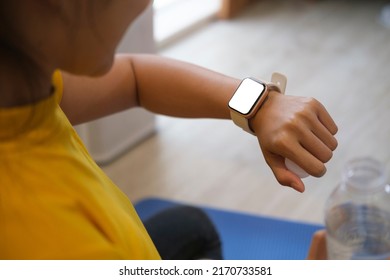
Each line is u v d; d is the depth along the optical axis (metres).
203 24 3.29
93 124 2.09
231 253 1.59
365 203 1.30
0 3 0.50
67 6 0.51
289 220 1.71
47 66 0.55
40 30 0.51
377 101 2.56
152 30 2.21
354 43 3.10
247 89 0.79
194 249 1.26
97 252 0.54
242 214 1.73
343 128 2.37
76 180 0.56
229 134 2.37
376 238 1.18
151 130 2.37
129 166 2.19
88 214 0.56
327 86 2.68
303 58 2.93
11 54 0.53
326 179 2.07
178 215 1.25
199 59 2.91
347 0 3.62
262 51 3.00
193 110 0.88
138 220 0.68
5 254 0.52
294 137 0.73
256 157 2.23
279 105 0.77
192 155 2.25
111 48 0.56
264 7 3.53
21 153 0.52
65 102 0.82
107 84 0.88
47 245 0.52
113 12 0.53
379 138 2.30
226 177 2.12
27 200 0.52
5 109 0.50
